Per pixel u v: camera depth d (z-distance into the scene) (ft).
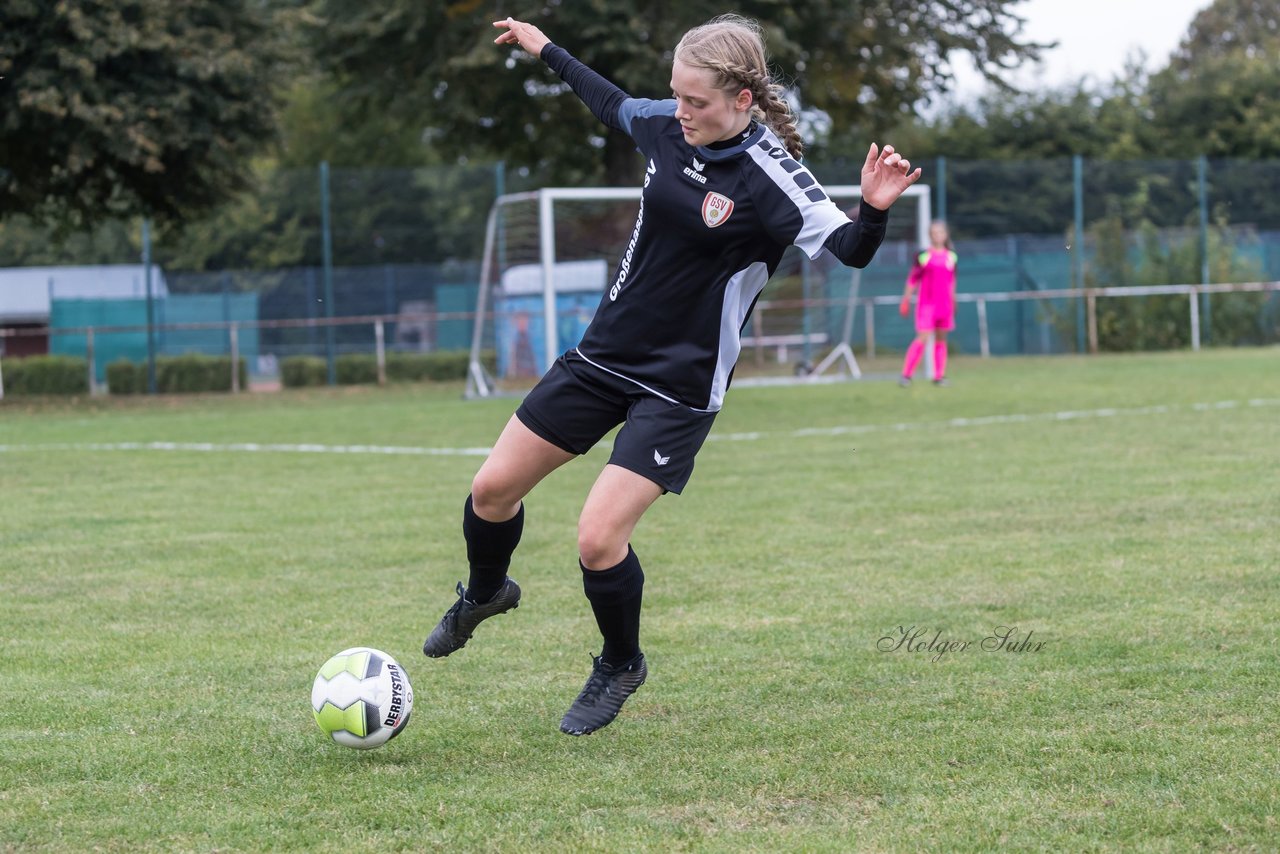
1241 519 35.55
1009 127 203.82
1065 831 15.06
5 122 93.76
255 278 128.06
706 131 17.46
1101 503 38.88
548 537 35.68
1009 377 96.58
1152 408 69.00
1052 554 31.68
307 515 40.22
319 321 114.32
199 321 128.06
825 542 34.09
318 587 29.78
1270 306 136.56
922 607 26.61
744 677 21.95
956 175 135.95
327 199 127.95
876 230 16.39
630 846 14.87
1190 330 132.46
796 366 107.14
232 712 20.43
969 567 30.45
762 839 15.03
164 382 116.67
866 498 41.22
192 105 99.81
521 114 147.33
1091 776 16.83
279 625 26.20
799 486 44.14
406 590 29.45
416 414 80.07
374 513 40.52
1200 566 29.76
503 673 22.61
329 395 108.17
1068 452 51.44
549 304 89.81
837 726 19.21
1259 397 74.02
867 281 127.44
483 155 186.29
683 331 18.15
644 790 16.74
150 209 113.09
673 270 18.01
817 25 125.29
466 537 19.53
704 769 17.49
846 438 59.06
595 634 25.27
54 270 156.56
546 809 16.08
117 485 47.75
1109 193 137.49
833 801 16.24
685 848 14.79
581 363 18.61
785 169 17.34
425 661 23.41
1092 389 83.05
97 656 23.90
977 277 135.44
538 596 28.60
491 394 96.22
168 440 66.59
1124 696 20.27
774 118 18.30
